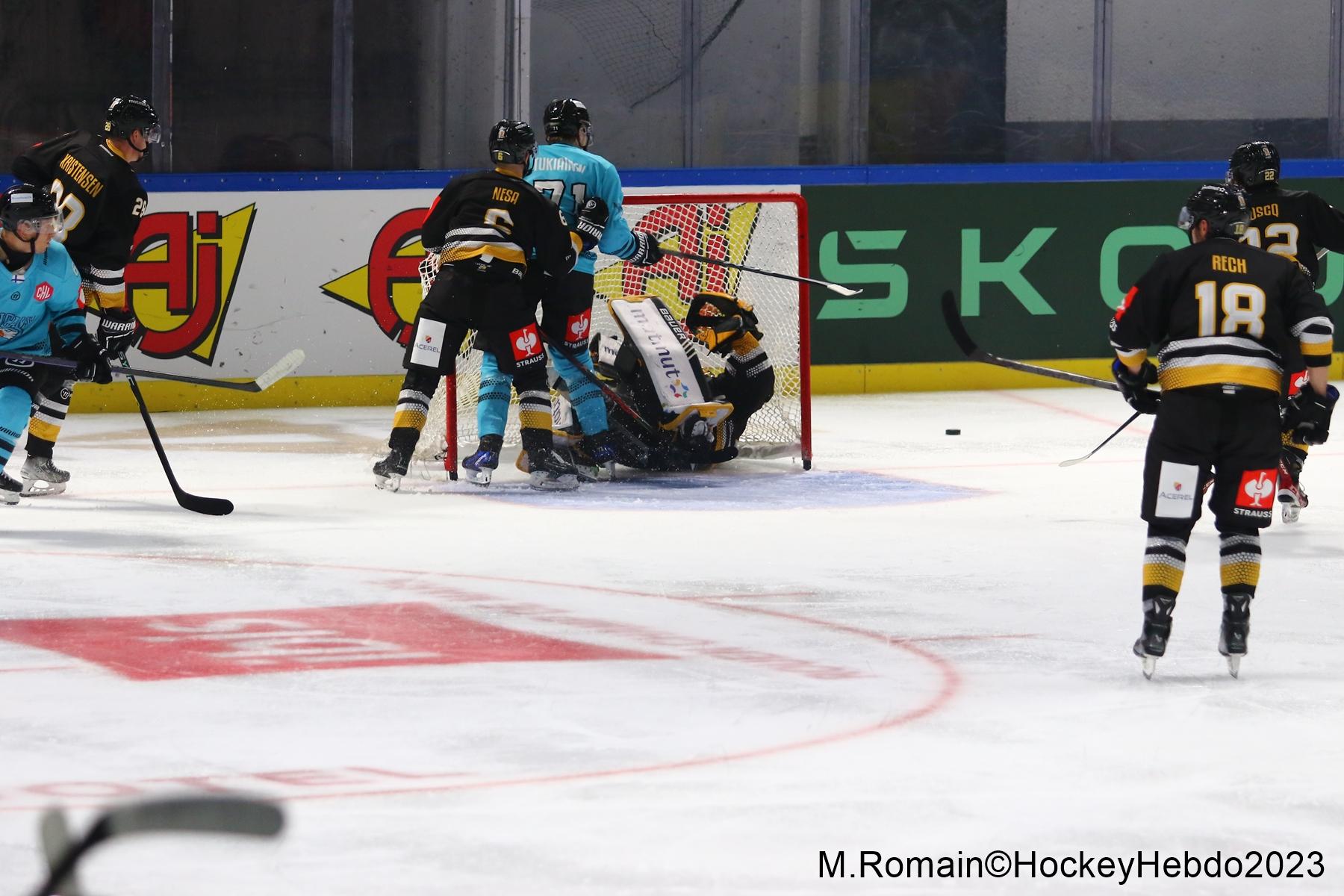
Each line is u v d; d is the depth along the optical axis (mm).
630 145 40562
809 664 15633
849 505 25719
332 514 24422
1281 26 42781
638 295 34156
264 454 31219
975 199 41656
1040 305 42312
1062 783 11992
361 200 38375
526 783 11836
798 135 41312
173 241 37344
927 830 10906
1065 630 17188
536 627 17141
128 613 17531
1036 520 24328
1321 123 43188
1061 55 42125
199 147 38156
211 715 13617
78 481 27625
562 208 27562
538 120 40000
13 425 23969
